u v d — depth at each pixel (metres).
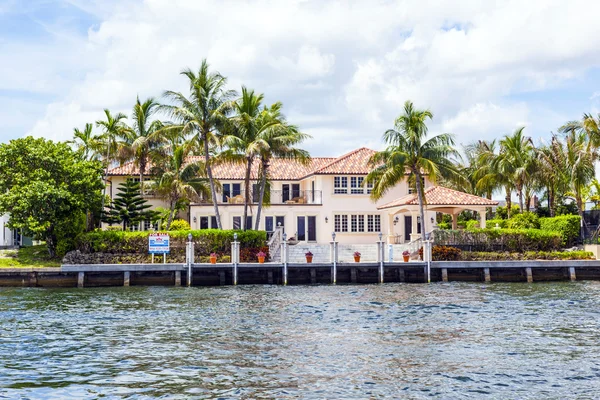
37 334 22.27
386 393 14.79
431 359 18.03
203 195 56.69
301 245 51.88
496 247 47.16
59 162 45.72
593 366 17.20
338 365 17.36
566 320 24.86
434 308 28.44
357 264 41.72
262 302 31.02
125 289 38.22
